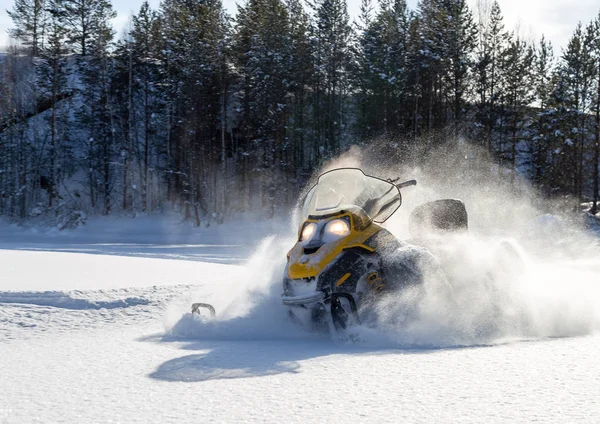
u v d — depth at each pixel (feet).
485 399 9.16
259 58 155.22
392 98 160.15
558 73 181.98
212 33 157.17
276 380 10.68
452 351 13.50
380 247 16.49
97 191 167.84
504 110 165.37
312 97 180.55
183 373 11.45
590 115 181.06
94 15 185.78
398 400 9.16
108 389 10.18
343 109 184.96
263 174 155.12
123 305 21.25
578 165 177.68
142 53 177.78
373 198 18.03
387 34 177.58
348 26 187.32
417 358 12.62
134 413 8.64
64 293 21.76
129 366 12.25
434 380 10.51
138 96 184.55
